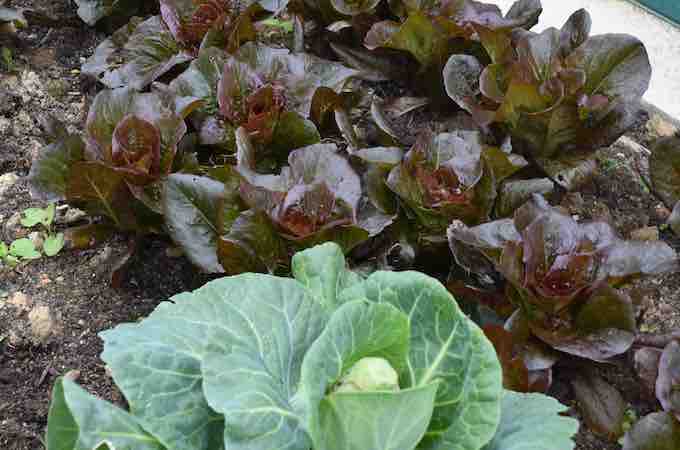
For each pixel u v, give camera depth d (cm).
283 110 148
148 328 100
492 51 154
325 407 91
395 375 94
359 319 94
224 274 143
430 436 98
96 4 171
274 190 132
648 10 192
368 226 134
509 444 100
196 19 160
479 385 97
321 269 109
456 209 136
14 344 136
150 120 139
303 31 166
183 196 133
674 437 122
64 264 145
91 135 139
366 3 165
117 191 136
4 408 129
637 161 163
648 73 148
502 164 141
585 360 133
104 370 133
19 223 149
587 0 194
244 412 94
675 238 154
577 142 149
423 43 158
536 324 129
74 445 96
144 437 96
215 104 151
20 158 158
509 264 126
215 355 97
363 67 167
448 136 142
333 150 137
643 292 134
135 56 160
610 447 130
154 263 145
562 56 155
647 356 128
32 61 173
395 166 139
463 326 98
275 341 100
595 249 129
